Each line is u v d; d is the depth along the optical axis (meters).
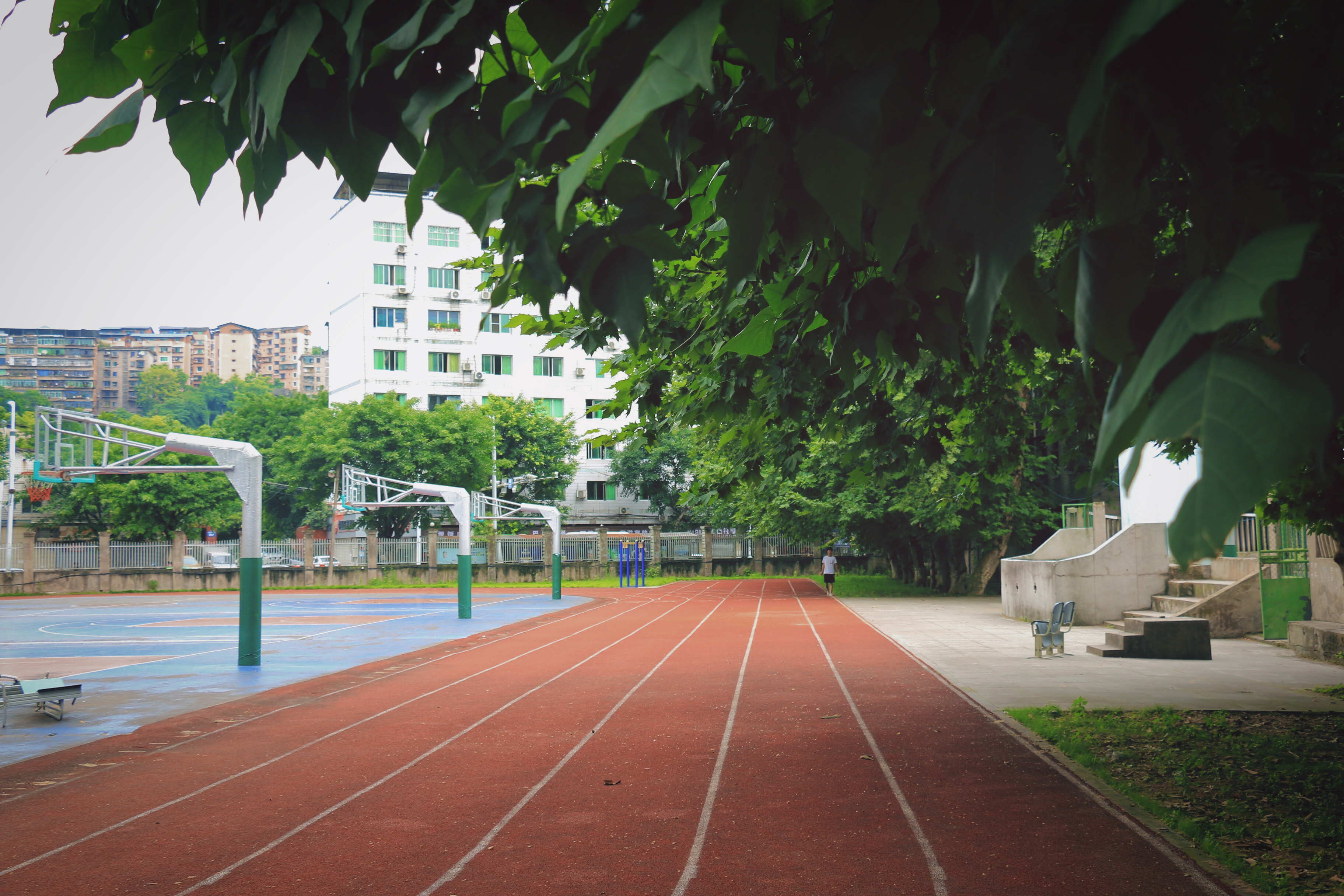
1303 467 0.63
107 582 48.00
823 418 7.50
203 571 49.06
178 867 5.89
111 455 54.22
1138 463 0.72
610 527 67.19
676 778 7.82
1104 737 8.95
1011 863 5.54
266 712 11.96
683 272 5.70
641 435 8.08
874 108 1.11
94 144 1.56
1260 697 11.19
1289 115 1.15
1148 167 1.20
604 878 5.50
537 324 6.87
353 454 49.94
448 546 51.94
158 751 9.64
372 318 65.81
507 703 12.05
